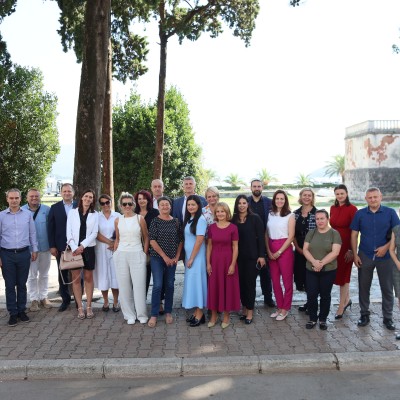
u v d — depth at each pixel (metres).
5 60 15.94
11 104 18.53
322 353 5.39
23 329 6.49
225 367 5.17
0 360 5.34
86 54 8.66
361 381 4.92
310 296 6.42
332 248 6.32
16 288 7.57
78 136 8.70
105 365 5.16
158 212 7.23
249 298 6.68
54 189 60.31
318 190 56.12
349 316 6.97
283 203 6.89
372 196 6.34
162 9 16.66
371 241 6.39
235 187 65.19
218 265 6.45
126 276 6.69
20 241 6.76
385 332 6.20
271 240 6.92
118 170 18.84
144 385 4.90
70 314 7.20
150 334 6.24
